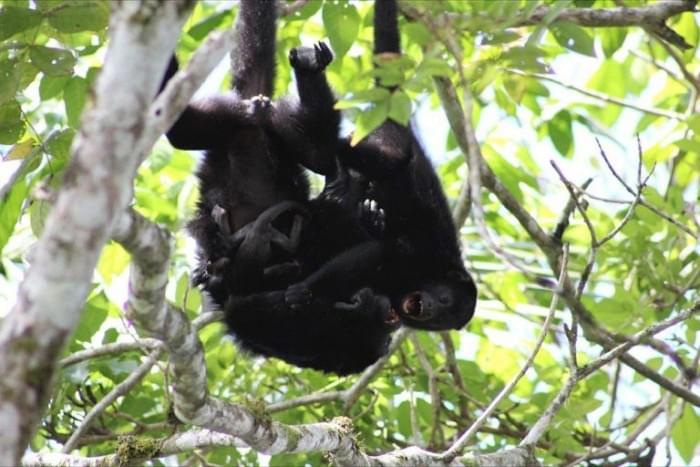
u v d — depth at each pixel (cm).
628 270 1362
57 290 571
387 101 836
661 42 1326
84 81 1132
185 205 1448
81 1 1002
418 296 1159
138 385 1254
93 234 575
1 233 1176
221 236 1083
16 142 1067
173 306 748
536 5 942
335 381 1365
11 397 558
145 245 679
